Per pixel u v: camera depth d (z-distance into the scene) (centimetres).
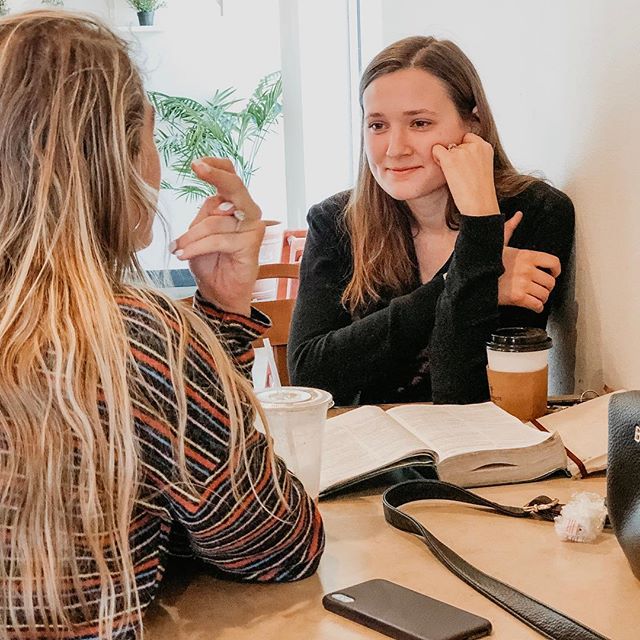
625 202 146
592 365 165
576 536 97
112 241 79
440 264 179
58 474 71
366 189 179
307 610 84
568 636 76
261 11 491
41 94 75
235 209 95
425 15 268
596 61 153
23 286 73
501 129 210
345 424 132
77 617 73
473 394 156
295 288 321
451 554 92
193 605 85
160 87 493
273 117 484
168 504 79
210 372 78
